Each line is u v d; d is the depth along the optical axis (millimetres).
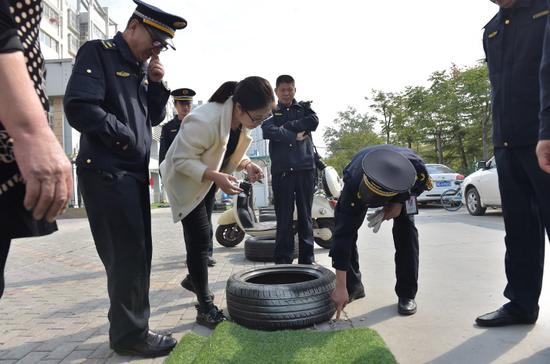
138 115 2359
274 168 4441
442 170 14344
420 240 6484
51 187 1066
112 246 2291
